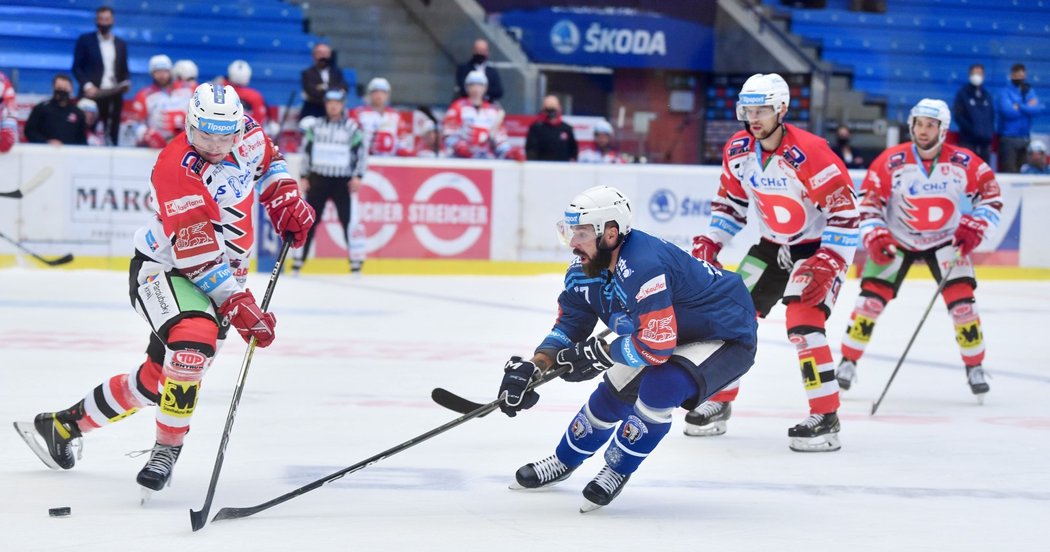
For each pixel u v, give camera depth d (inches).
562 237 352.8
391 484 378.9
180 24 1438.2
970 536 330.6
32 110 1101.7
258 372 595.5
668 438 478.3
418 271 1168.8
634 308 343.6
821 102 1537.9
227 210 355.3
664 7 1551.4
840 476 409.7
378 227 1157.1
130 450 416.2
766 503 367.6
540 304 944.3
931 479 406.6
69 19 1390.3
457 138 1236.5
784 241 495.5
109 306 837.8
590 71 1539.1
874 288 587.2
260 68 1446.9
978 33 1686.8
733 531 332.8
